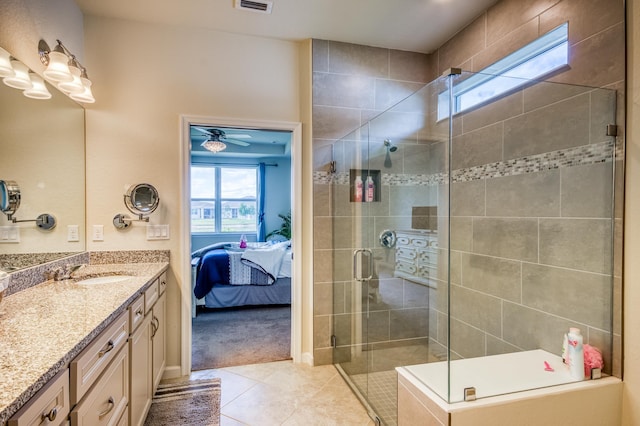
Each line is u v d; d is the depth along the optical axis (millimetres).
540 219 1853
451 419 1337
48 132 1928
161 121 2443
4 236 1568
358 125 2725
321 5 2211
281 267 4215
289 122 2672
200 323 3611
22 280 1630
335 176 2672
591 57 1621
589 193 1628
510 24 2090
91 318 1207
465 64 2486
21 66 1673
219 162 6598
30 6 1743
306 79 2660
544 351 1846
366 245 2471
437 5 2221
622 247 1526
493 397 1426
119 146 2379
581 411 1492
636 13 1438
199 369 2576
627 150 1494
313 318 2662
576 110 1659
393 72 2811
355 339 2488
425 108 2344
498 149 2074
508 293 2043
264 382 2391
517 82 1945
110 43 2359
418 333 2322
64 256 2088
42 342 989
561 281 1758
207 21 2404
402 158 2406
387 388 2119
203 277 3889
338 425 1914
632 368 1505
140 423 1717
